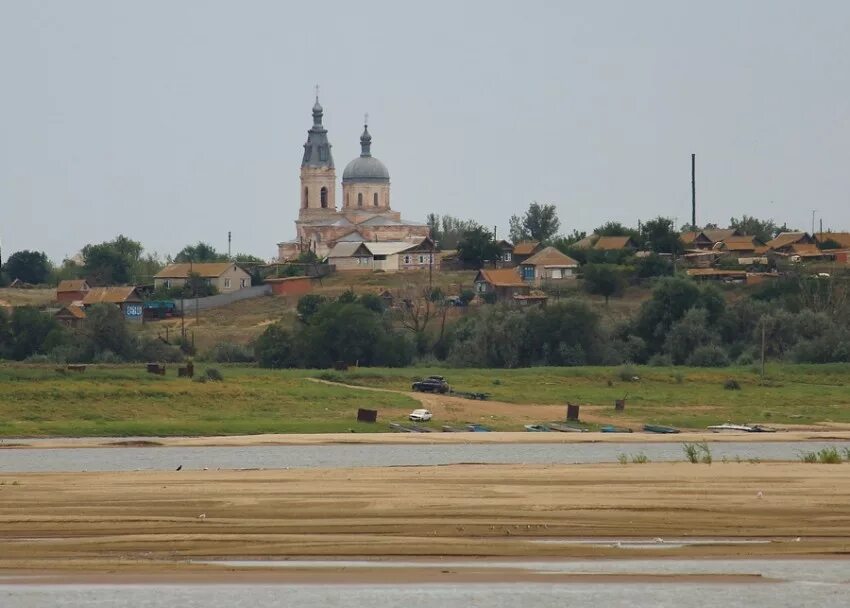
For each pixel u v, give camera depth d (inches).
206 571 5698.8
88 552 6028.5
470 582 5531.5
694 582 5551.2
